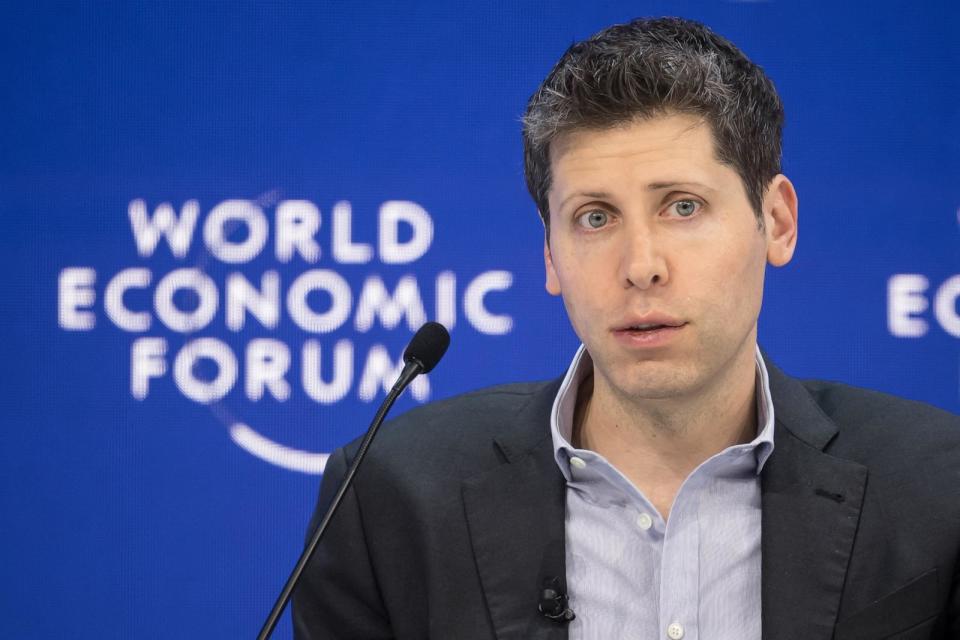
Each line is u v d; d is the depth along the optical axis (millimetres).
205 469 10992
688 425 5254
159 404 11000
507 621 5328
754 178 5008
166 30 11070
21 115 11031
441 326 5547
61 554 10992
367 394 10953
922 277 10828
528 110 5348
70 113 11047
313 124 11047
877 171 10844
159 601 11000
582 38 11102
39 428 11008
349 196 11023
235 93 11055
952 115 10828
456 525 5570
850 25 10875
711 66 4953
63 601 10977
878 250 10836
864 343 10820
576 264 4969
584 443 5691
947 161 10820
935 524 5148
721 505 5371
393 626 5695
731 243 4875
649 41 5125
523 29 11117
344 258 11000
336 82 11070
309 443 10961
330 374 10961
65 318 11016
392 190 11031
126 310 11023
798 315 10836
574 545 5430
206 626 11000
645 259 4746
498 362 11000
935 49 10852
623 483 5316
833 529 5191
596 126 4848
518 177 11062
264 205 11016
